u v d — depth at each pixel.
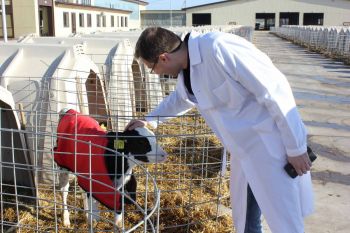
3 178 4.70
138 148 3.71
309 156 2.78
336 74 15.88
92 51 7.53
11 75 5.38
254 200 3.05
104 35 10.66
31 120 4.96
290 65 18.67
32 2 26.61
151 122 3.64
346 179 5.74
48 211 4.42
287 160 2.72
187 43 2.74
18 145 4.45
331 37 25.00
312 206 2.95
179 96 3.48
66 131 3.94
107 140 3.75
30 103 5.07
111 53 7.44
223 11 66.00
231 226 4.21
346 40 21.78
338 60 21.16
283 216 2.75
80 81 5.49
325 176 5.82
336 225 4.48
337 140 7.50
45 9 29.61
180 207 4.20
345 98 11.36
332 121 8.84
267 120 2.69
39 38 8.18
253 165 2.78
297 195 2.78
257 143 2.75
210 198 4.69
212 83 2.70
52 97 5.10
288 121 2.56
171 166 5.36
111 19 42.69
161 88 8.33
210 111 2.81
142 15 64.50
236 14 66.19
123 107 7.00
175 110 3.56
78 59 5.72
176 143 6.04
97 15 38.75
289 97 2.57
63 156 3.94
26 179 4.65
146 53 2.71
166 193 4.69
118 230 3.33
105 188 3.70
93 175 3.71
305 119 8.95
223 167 4.09
